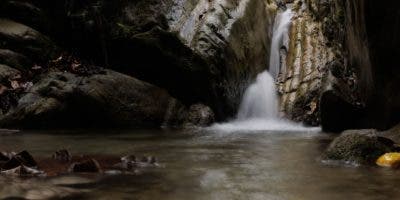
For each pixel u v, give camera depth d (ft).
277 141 34.30
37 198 15.16
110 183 17.98
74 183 17.81
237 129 45.93
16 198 15.07
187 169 21.50
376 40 33.86
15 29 53.83
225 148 29.89
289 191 16.92
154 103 50.37
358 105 41.60
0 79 47.11
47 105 44.57
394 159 22.09
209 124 50.55
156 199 15.56
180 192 16.65
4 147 29.60
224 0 58.29
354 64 45.83
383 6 32.17
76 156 25.67
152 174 20.10
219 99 53.06
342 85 44.55
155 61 53.21
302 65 55.67
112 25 55.83
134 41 53.36
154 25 54.39
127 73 55.01
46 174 19.40
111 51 55.31
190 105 53.47
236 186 17.76
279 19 63.21
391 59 33.22
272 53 60.75
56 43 58.23
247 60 56.59
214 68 52.90
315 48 56.75
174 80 53.31
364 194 16.31
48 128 44.73
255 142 33.55
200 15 57.16
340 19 53.88
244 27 57.67
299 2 64.34
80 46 57.77
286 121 51.11
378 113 37.14
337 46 54.60
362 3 35.96
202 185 17.88
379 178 19.11
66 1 57.88
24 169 19.48
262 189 17.24
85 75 49.14
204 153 27.35
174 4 59.00
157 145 31.58
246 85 55.67
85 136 37.81
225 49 54.29
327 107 42.68
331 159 23.88
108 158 24.95
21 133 39.78
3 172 19.48
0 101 44.70
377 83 35.99
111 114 47.03
